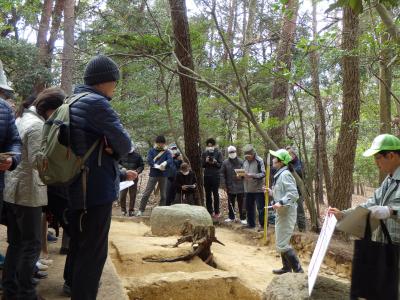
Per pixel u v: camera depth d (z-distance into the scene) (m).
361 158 17.00
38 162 2.98
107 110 3.01
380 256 2.70
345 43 7.95
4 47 11.62
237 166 10.34
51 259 5.16
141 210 10.39
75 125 2.97
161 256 6.34
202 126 14.12
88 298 3.02
